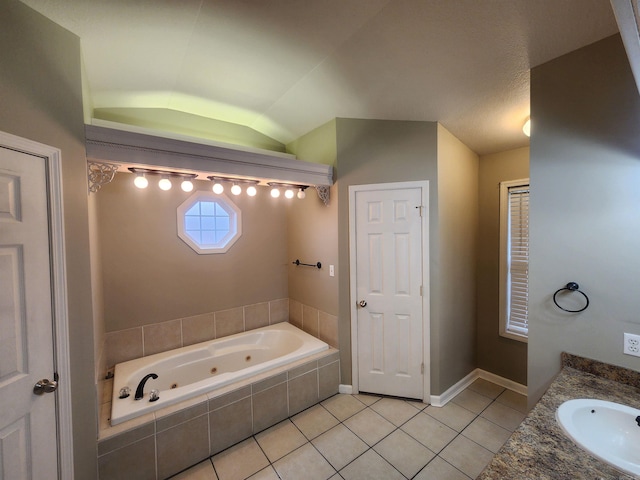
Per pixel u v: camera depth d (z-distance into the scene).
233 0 1.40
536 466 0.89
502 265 2.86
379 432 2.18
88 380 1.58
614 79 1.37
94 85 2.07
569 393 1.28
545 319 1.61
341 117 2.63
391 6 1.44
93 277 1.80
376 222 2.59
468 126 2.42
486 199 2.99
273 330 3.17
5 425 1.15
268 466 1.89
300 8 1.46
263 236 3.30
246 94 2.40
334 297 2.77
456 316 2.70
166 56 1.85
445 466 1.85
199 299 2.88
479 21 1.43
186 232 2.81
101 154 1.67
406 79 1.97
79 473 1.50
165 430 1.81
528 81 1.78
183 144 1.95
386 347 2.61
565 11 1.30
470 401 2.59
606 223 1.41
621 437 1.13
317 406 2.52
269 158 2.33
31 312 1.27
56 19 1.41
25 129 1.27
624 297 1.37
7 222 1.18
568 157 1.51
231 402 2.08
